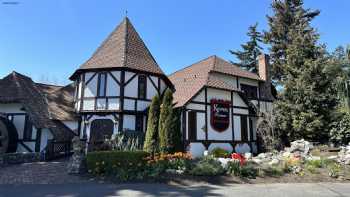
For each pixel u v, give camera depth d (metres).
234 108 21.11
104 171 12.11
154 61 21.28
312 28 26.36
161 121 15.23
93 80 18.94
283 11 32.66
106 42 21.55
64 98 22.72
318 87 20.02
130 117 18.48
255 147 21.92
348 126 17.97
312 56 21.20
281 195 9.00
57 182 10.97
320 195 9.10
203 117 19.20
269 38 33.38
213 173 11.52
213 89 20.16
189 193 9.10
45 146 18.61
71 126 20.91
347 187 10.54
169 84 21.34
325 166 13.41
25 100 18.78
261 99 25.05
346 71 19.53
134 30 22.45
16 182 11.02
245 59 39.47
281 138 21.31
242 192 9.35
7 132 17.70
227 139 20.08
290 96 20.86
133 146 14.81
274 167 12.60
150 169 11.80
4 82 20.36
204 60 25.39
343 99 19.11
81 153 12.88
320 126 18.89
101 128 18.33
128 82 18.69
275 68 31.08
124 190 9.46
